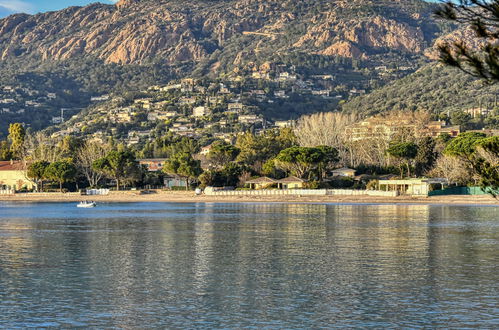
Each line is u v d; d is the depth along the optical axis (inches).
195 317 1967.3
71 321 1923.0
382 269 2810.0
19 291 2343.8
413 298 2210.9
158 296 2263.8
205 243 3850.9
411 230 4537.4
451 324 1866.4
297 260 3097.9
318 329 1831.9
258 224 5172.2
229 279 2586.1
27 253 3417.8
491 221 5260.8
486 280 2532.0
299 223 5211.6
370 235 4220.0
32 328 1841.8
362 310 2044.8
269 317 1966.0
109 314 2003.0
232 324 1889.8
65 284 2482.8
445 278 2578.7
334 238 4055.1
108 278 2613.2
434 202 7819.9
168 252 3437.5
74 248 3641.7
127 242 3937.0
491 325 1852.9
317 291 2340.1
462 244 3700.8
